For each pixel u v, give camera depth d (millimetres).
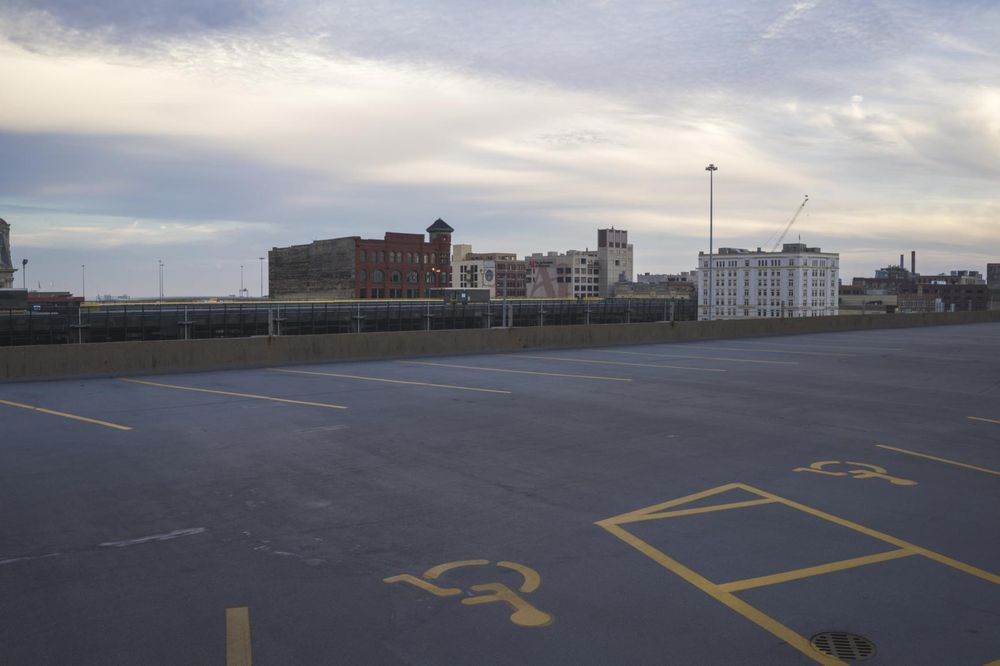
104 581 6309
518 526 7699
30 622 5547
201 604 5840
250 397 16734
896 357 27109
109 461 10633
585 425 13328
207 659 4992
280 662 4949
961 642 5203
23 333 39312
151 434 12547
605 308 63656
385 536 7418
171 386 18656
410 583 6234
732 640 5227
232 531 7602
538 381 19562
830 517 7969
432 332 27188
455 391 17672
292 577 6383
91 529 7676
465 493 8953
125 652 5094
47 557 6879
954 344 33938
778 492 8953
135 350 21062
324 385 18797
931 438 12273
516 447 11516
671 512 8164
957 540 7258
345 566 6625
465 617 5594
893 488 9141
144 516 8109
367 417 14125
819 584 6180
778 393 17422
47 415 14414
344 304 52375
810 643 5188
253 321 48219
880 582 6219
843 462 10539
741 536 7359
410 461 10609
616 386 18578
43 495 8922
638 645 5156
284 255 148250
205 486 9312
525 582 6234
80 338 30594
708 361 25312
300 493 8977
